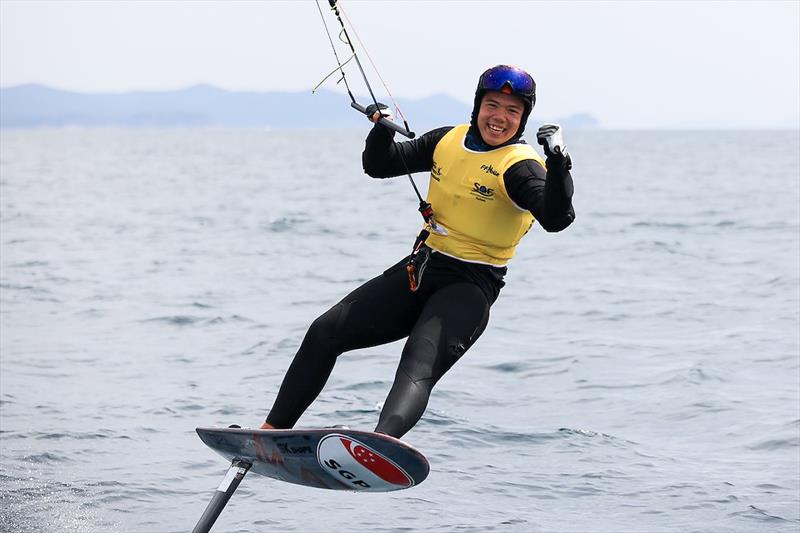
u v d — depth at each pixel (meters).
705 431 38.38
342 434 18.12
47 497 30.47
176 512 29.77
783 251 93.31
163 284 73.12
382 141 21.02
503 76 19.78
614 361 49.53
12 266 81.88
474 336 19.92
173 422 38.34
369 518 29.58
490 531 28.78
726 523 29.44
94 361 48.25
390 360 48.59
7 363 47.50
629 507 30.72
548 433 37.69
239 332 55.66
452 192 20.33
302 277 77.62
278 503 30.58
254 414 39.62
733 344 53.66
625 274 80.56
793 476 33.22
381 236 106.94
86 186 188.75
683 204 146.25
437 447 35.91
